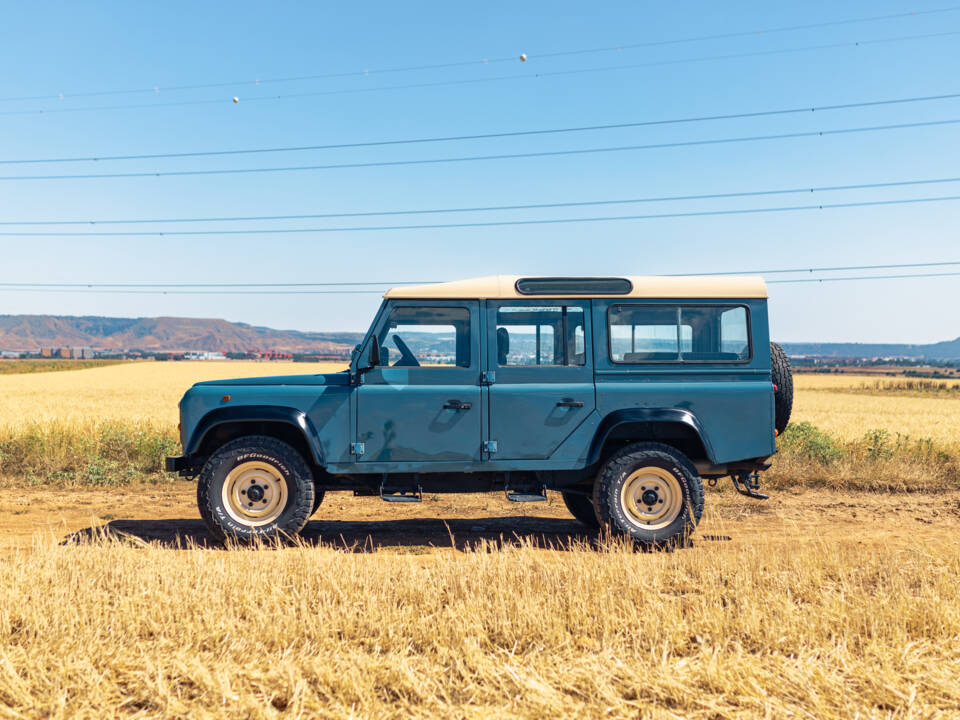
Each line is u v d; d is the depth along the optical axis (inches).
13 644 153.0
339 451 266.4
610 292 274.4
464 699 134.0
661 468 266.7
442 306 272.2
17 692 130.5
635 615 166.2
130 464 460.8
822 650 150.6
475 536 290.8
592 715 126.6
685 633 159.5
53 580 186.5
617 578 193.2
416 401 267.9
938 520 325.4
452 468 268.1
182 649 148.0
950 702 130.7
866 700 131.4
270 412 263.7
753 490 292.0
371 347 267.3
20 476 433.1
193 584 187.6
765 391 274.8
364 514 339.6
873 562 213.6
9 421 748.0
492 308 272.8
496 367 270.7
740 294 277.0
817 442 484.4
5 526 305.4
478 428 268.5
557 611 170.4
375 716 125.1
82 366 4616.1
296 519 262.2
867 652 149.7
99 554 213.6
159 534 289.3
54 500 368.5
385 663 142.6
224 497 263.1
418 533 295.4
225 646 151.6
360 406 267.4
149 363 4660.4
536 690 132.0
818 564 213.0
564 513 344.5
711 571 203.9
